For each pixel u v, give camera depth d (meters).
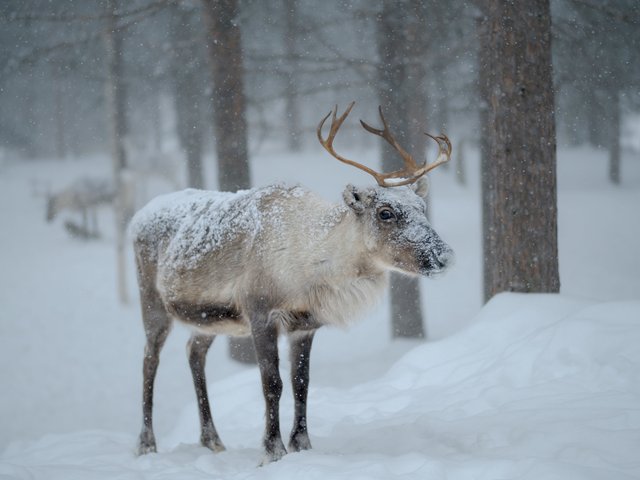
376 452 5.95
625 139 51.81
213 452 7.36
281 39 17.00
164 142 46.94
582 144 46.00
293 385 6.70
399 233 5.98
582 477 4.35
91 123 35.03
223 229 6.96
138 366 17.95
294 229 6.47
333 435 7.05
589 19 13.70
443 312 20.67
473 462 4.92
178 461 6.86
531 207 9.44
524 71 9.37
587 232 26.95
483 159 15.77
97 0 15.78
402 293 17.48
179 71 17.45
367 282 6.38
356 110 18.88
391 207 6.05
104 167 46.53
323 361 17.11
